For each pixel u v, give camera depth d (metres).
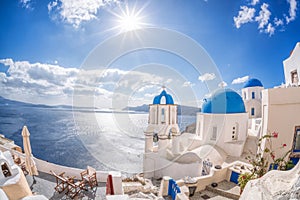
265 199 3.51
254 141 12.81
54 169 9.18
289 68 10.89
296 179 3.54
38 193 7.34
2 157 5.91
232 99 12.99
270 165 7.68
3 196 3.60
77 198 7.05
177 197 5.96
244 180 7.32
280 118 7.76
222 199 7.99
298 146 7.87
